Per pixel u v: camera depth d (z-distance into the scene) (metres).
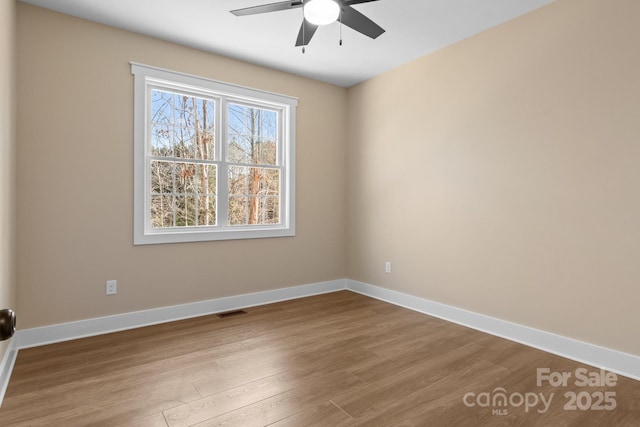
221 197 3.65
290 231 4.10
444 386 2.10
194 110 3.57
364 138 4.32
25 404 1.88
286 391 2.03
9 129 2.29
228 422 1.73
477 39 3.11
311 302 3.96
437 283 3.48
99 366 2.34
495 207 2.98
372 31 2.41
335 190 4.50
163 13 2.80
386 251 4.05
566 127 2.54
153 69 3.18
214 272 3.56
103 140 2.96
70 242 2.83
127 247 3.08
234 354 2.54
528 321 2.76
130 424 1.71
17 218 2.62
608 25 2.33
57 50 2.77
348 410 1.84
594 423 1.75
